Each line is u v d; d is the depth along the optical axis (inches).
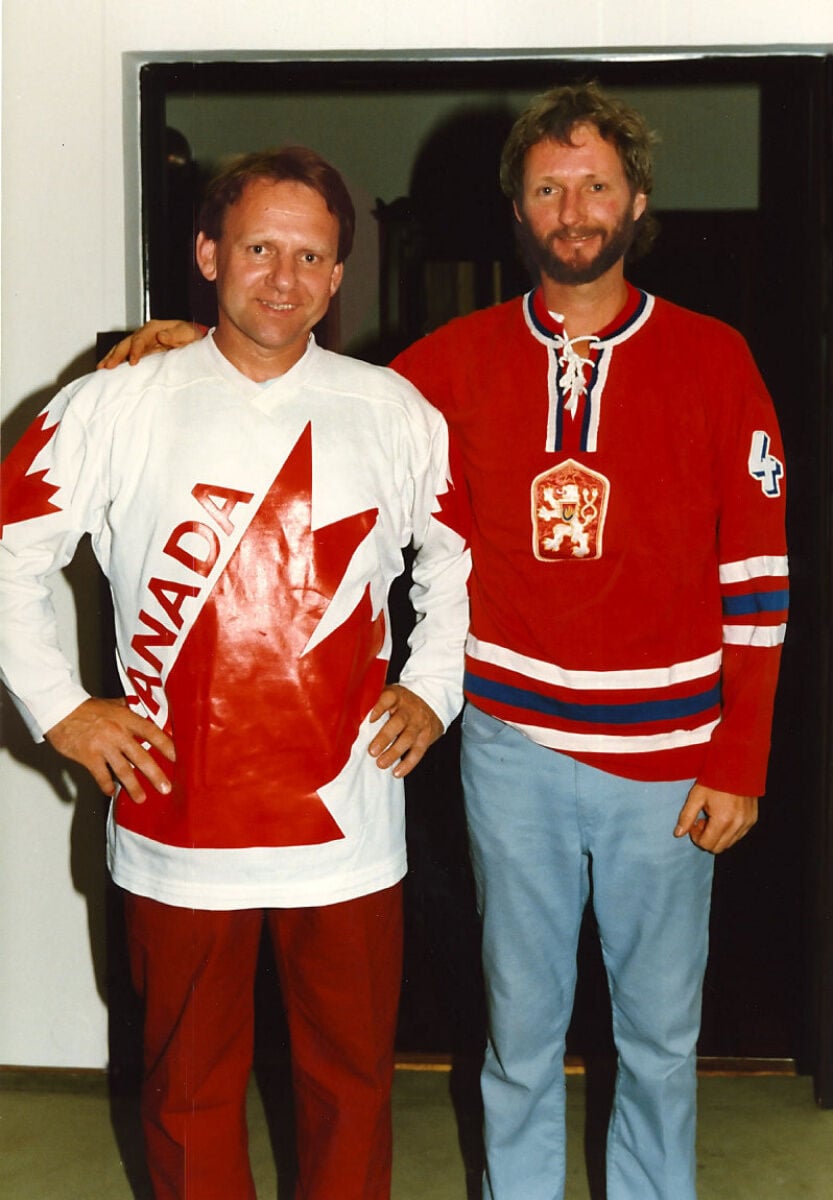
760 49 91.6
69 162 93.1
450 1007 100.5
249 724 64.1
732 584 69.4
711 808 70.0
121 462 64.4
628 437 68.2
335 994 67.1
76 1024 99.7
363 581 65.2
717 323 70.0
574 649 68.9
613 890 71.4
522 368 69.9
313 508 64.2
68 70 92.5
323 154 95.7
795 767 97.7
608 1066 99.4
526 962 72.7
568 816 70.7
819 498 94.6
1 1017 100.1
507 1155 75.2
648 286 95.9
